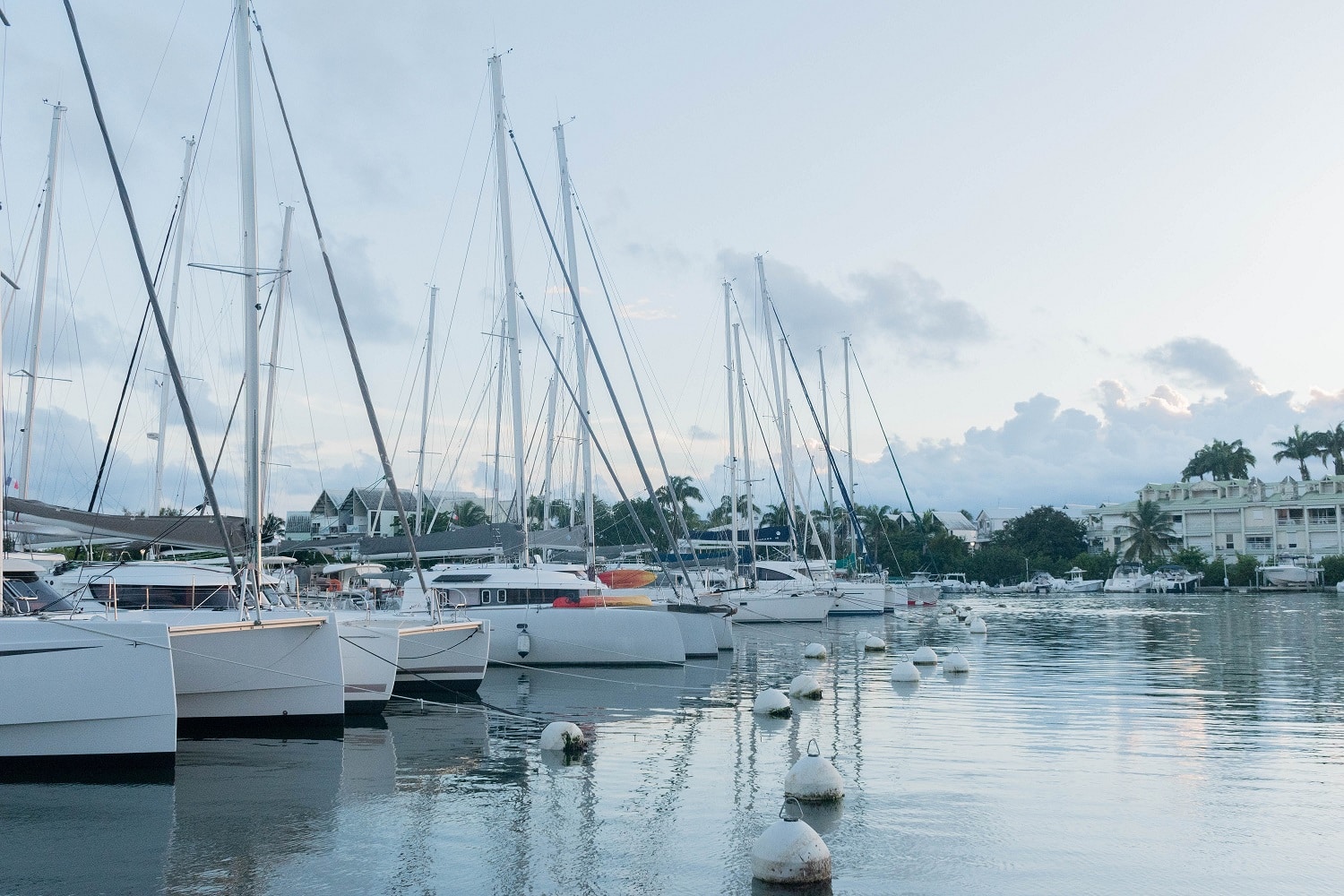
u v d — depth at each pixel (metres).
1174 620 43.66
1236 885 8.05
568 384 27.12
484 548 23.25
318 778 11.63
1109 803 10.41
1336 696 18.28
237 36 15.24
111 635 11.48
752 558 40.66
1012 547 97.94
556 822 9.84
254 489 14.40
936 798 10.59
